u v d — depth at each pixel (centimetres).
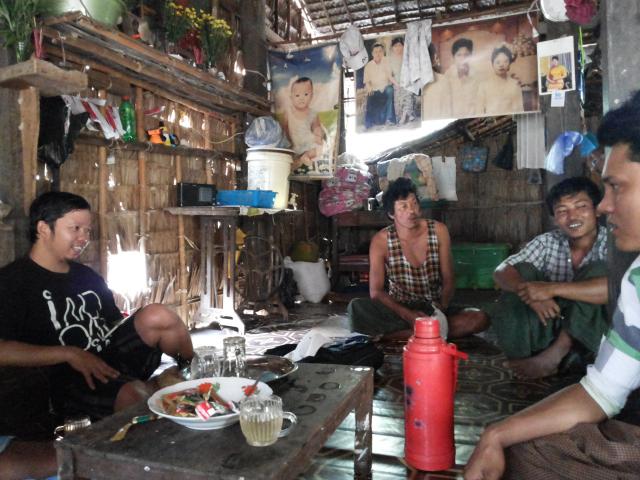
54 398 232
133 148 433
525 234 865
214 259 517
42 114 325
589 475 131
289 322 541
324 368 205
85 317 245
